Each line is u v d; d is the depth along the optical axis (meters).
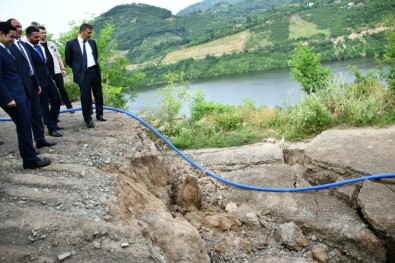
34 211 3.73
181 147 8.00
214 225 4.96
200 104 11.06
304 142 7.26
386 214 4.58
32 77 5.48
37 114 5.63
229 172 6.50
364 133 7.12
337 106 8.41
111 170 5.03
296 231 4.75
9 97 4.29
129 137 6.20
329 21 126.50
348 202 5.23
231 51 116.94
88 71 6.63
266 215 5.25
